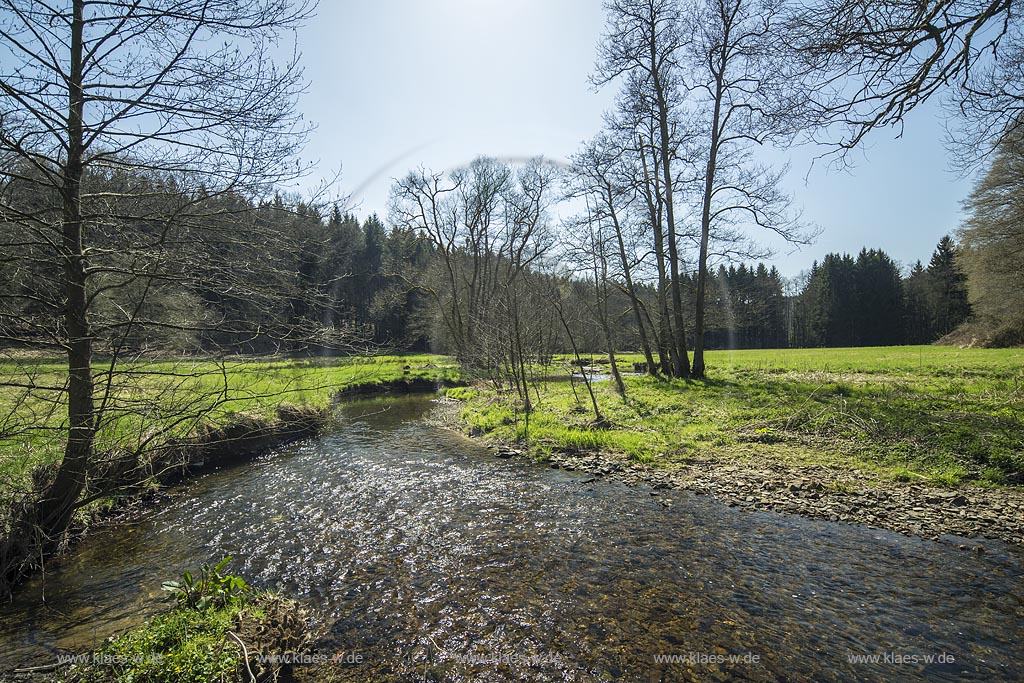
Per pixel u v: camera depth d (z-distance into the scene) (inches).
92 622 180.1
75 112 195.6
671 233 818.2
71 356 215.5
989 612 179.6
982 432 342.0
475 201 1342.3
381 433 529.3
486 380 892.6
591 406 590.2
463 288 1444.4
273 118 210.1
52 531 231.6
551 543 246.5
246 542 253.8
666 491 318.7
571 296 1055.6
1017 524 245.4
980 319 1583.4
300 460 416.5
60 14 186.2
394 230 1378.0
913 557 221.1
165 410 216.2
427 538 256.1
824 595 193.3
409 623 181.2
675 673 151.8
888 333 2532.0
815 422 423.8
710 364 1157.7
